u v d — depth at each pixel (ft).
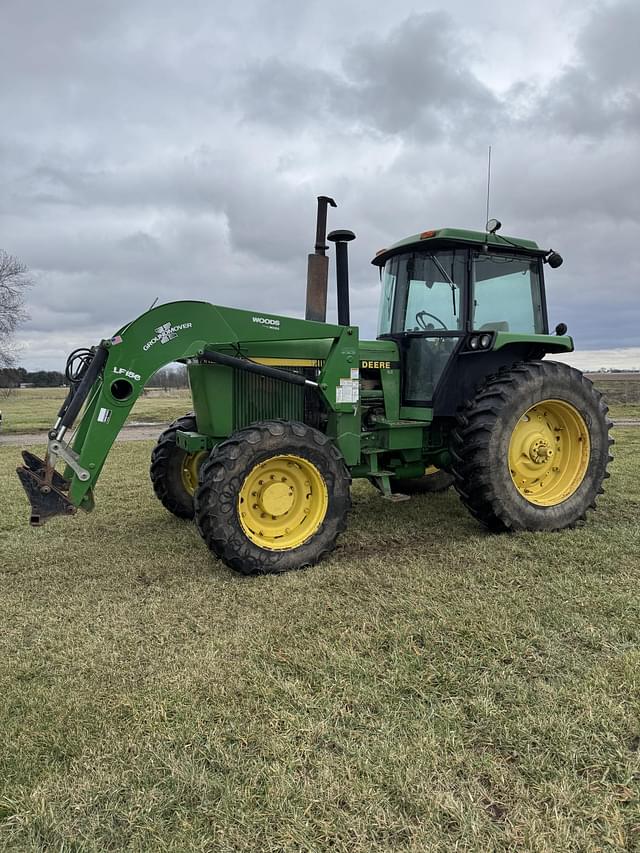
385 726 6.96
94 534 15.40
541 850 5.25
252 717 7.19
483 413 14.25
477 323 15.21
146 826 5.61
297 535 12.90
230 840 5.45
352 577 11.75
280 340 13.62
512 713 7.14
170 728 6.98
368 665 8.27
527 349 16.52
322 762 6.37
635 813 5.64
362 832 5.50
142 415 60.44
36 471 12.32
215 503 11.88
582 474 15.38
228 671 8.21
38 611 10.46
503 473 14.25
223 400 14.02
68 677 8.18
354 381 14.44
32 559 13.39
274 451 12.48
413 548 13.84
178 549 14.05
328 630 9.40
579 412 15.28
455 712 7.18
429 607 10.02
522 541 13.76
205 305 12.87
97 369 12.46
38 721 7.17
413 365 15.87
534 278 16.65
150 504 18.95
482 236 15.01
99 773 6.28
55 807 5.87
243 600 10.80
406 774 6.15
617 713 7.05
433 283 15.53
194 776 6.19
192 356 12.78
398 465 16.47
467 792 5.94
